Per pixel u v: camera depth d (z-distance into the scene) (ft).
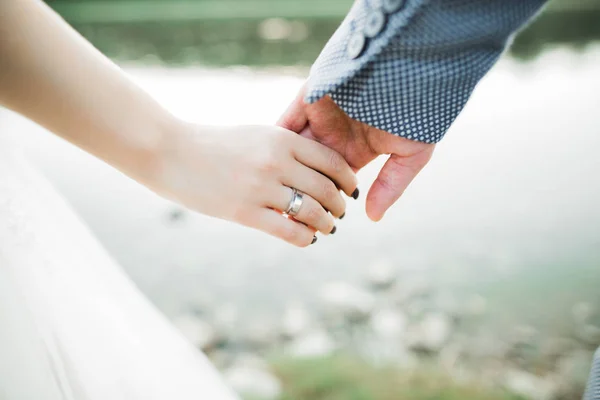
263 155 1.89
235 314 3.26
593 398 1.74
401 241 4.25
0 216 1.93
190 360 1.82
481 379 2.78
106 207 4.71
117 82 1.78
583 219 4.54
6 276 1.76
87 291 1.86
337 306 3.34
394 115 1.83
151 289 3.53
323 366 2.85
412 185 5.40
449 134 7.03
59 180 5.20
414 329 3.10
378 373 2.81
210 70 11.14
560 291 3.47
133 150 1.80
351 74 1.78
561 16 19.36
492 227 4.45
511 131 7.05
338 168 1.95
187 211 4.72
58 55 1.69
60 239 1.96
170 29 19.29
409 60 1.77
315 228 1.98
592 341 3.01
